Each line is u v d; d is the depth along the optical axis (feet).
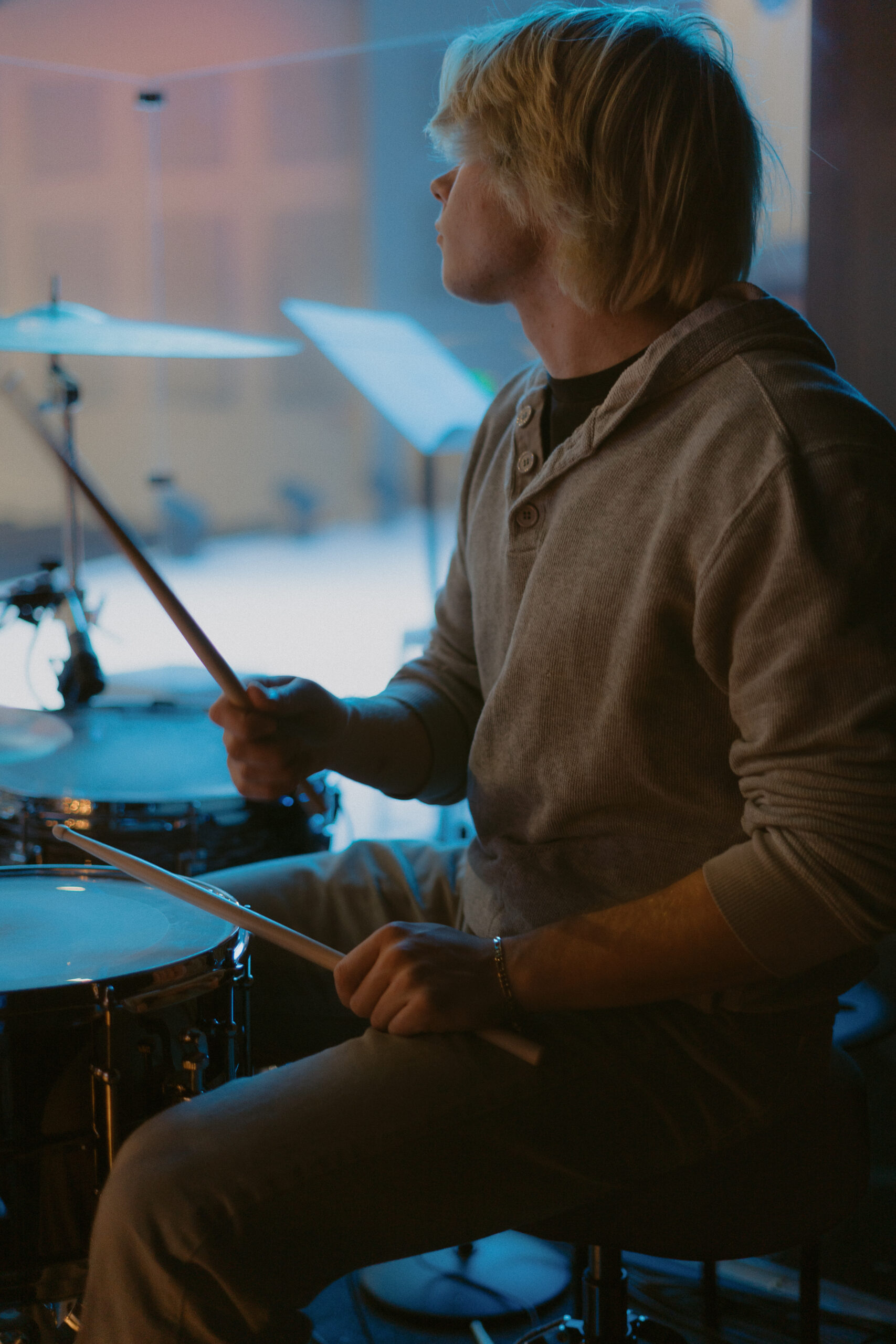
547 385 3.48
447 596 4.12
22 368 14.61
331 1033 3.83
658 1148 2.82
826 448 2.69
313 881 3.93
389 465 20.80
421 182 17.07
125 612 17.97
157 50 10.75
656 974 2.64
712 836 2.95
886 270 5.11
